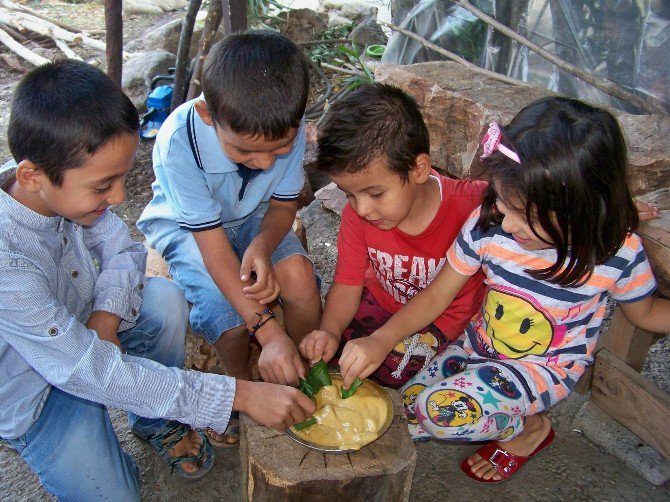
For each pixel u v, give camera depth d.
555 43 3.32
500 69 3.68
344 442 1.38
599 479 1.89
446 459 1.96
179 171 1.75
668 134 2.44
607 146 1.33
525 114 1.40
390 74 3.07
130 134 1.35
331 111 1.54
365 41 5.28
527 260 1.60
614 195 1.36
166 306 1.82
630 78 3.07
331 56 5.09
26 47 5.54
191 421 1.44
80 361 1.38
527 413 1.68
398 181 1.51
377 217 1.58
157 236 2.01
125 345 1.84
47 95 1.26
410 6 4.18
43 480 1.59
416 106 1.57
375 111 1.46
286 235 1.95
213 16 3.38
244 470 1.50
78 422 1.56
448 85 2.89
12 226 1.40
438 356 1.89
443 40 3.95
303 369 1.58
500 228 1.61
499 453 1.87
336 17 6.07
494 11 3.54
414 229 1.75
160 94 3.80
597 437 1.99
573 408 2.12
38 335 1.38
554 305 1.62
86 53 5.52
